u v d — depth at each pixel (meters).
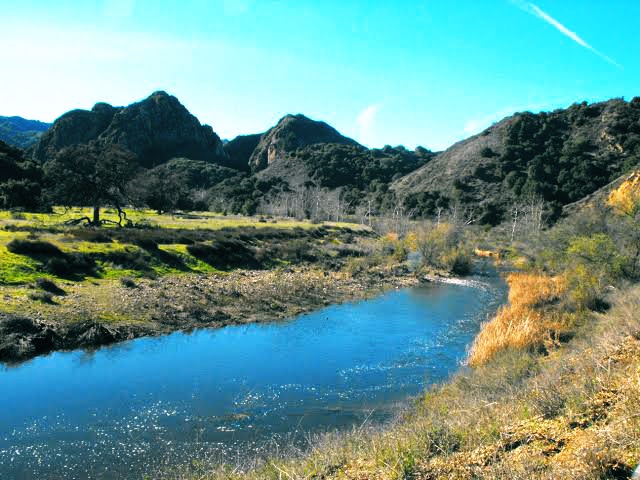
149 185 60.38
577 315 20.33
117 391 14.80
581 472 4.90
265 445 11.16
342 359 18.69
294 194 104.94
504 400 9.45
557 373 10.14
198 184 135.00
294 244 49.94
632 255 25.75
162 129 177.88
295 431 11.97
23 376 15.80
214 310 25.34
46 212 61.31
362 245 56.56
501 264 49.31
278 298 29.45
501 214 80.12
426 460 6.52
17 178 69.94
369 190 120.12
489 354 16.34
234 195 109.81
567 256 30.84
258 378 16.34
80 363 17.38
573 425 6.63
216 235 46.34
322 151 155.75
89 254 30.53
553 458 5.65
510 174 88.75
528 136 101.69
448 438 7.16
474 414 8.48
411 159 161.88
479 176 95.44
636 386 6.81
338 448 8.06
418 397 13.66
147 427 12.30
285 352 19.56
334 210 91.88
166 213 73.44
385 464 6.54
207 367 17.42
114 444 11.29
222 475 8.72
